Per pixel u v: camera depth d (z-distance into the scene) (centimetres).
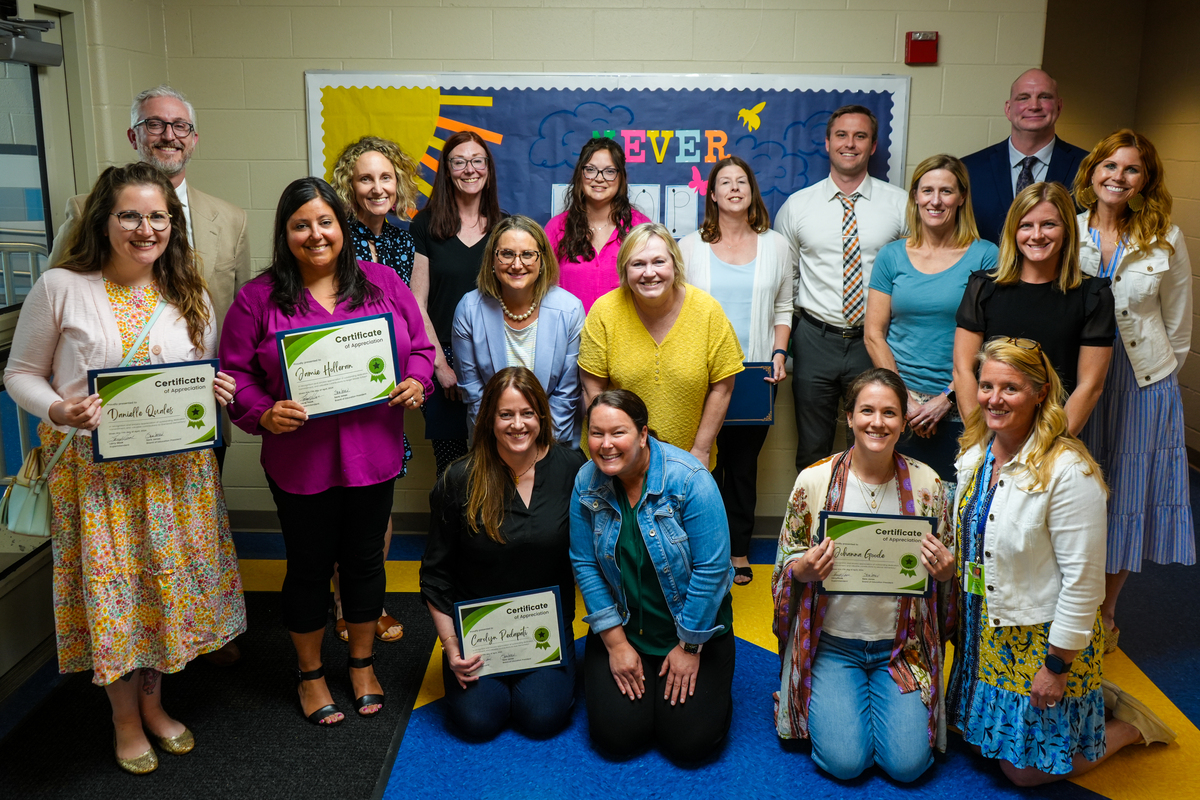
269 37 392
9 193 312
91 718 280
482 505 263
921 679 254
